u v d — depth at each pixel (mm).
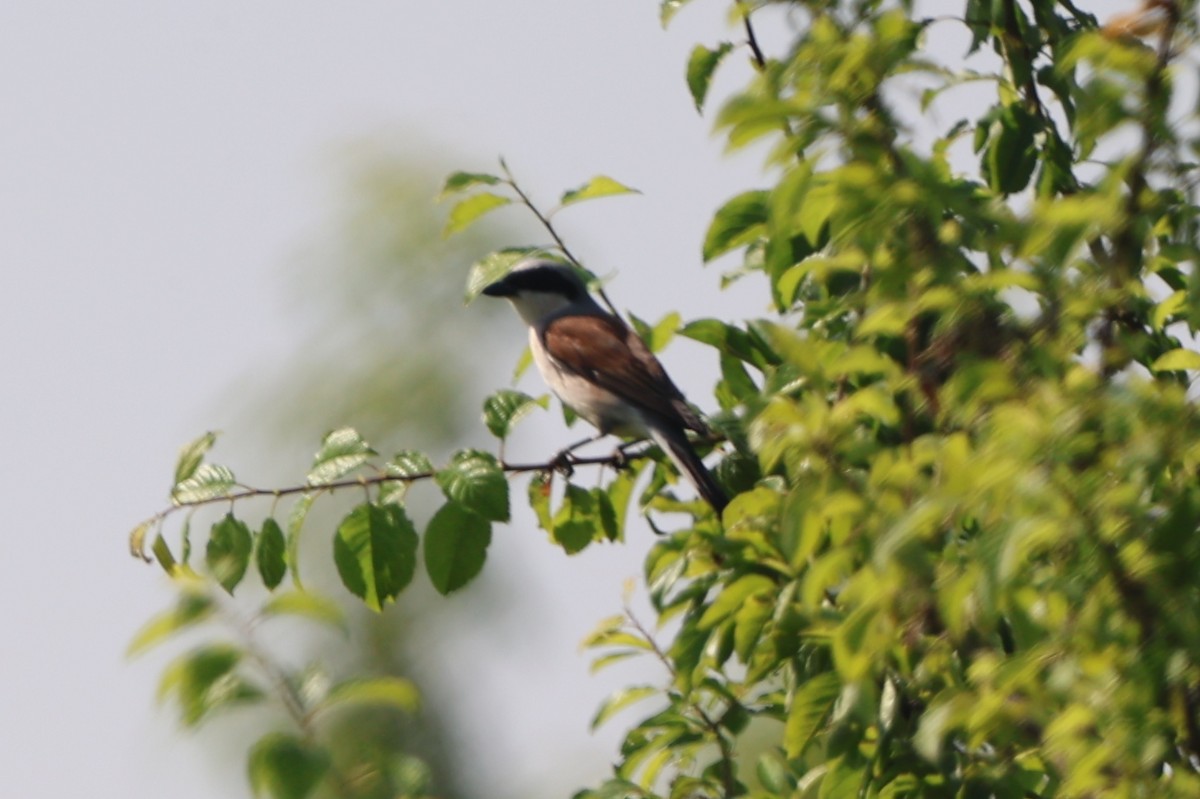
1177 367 6863
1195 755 5758
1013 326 6168
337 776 6020
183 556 8930
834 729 7512
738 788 9039
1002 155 9234
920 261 6277
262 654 6145
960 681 6938
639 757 9266
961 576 5766
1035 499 5410
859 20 7176
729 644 8625
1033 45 9469
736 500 8242
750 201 8758
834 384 7895
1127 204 6059
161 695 6086
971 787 7125
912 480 5973
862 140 6359
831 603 8336
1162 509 5770
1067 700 5793
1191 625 5531
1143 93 6051
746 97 6379
